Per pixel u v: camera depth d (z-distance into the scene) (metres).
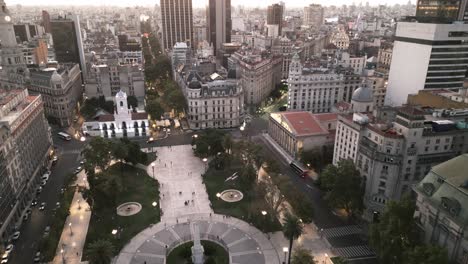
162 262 121.75
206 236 134.00
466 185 102.62
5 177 133.75
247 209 151.62
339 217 146.50
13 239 132.12
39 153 178.25
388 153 135.62
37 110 179.50
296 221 114.44
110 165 188.38
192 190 166.88
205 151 191.00
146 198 159.62
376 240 115.50
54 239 128.25
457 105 170.50
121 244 130.00
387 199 138.88
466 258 98.00
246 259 122.88
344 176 138.75
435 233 108.44
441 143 137.50
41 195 163.12
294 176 181.12
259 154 169.88
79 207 153.62
